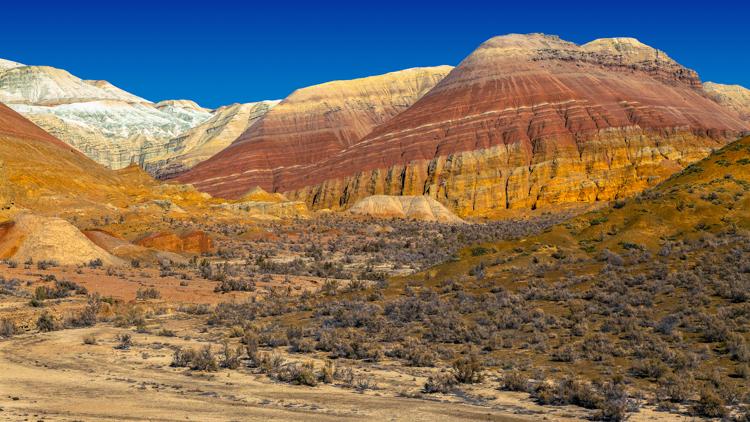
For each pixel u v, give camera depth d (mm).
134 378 22844
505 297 36469
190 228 104438
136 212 112625
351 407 18703
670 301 32375
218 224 116750
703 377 21719
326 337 30250
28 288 46844
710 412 17891
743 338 25016
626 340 27031
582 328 28875
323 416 17422
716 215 45625
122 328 36125
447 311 35344
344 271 72500
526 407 19078
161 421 16203
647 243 44281
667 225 46031
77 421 15852
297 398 19922
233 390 21062
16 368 24250
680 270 37312
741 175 50906
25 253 62125
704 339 26141
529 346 27344
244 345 30422
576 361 24641
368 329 33062
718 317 28234
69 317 37812
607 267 40281
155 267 66750
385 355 27500
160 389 20906
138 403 18516
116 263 64875
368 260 84750
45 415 16438
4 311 38250
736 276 33844
